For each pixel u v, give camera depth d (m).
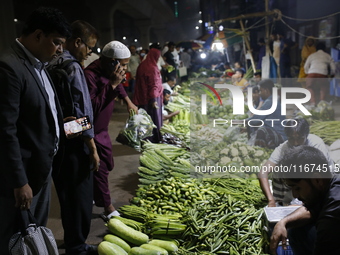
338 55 10.11
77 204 2.91
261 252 2.70
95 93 3.27
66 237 2.98
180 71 11.85
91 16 30.92
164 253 2.73
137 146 4.30
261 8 18.34
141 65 5.76
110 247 2.79
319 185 2.12
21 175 2.09
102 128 3.41
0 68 2.05
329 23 11.23
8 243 2.25
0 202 2.20
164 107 7.61
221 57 16.28
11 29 14.30
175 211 3.36
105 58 3.23
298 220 2.55
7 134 2.05
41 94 2.22
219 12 29.05
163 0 39.12
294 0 13.91
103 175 3.47
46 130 2.28
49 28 2.13
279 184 3.31
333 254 1.97
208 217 3.07
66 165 2.87
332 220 1.98
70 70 2.72
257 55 13.56
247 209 3.11
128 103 4.46
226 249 2.80
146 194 3.66
